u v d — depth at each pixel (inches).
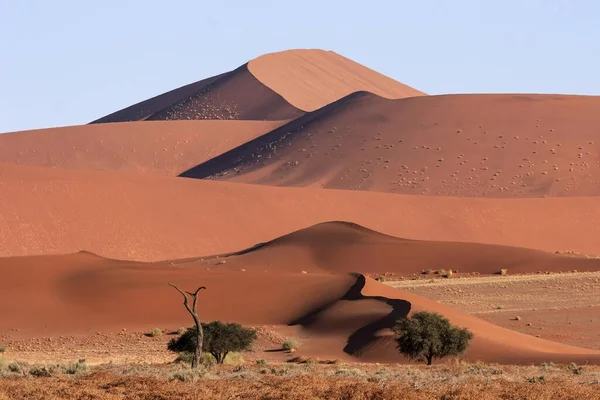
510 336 5167.3
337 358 4756.4
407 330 4394.7
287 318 5994.1
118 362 4264.3
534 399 2047.2
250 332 4387.3
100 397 2074.3
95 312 6067.9
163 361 4338.1
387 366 3718.0
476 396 2066.9
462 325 5123.0
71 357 4707.2
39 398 2039.9
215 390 2193.7
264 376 2618.1
